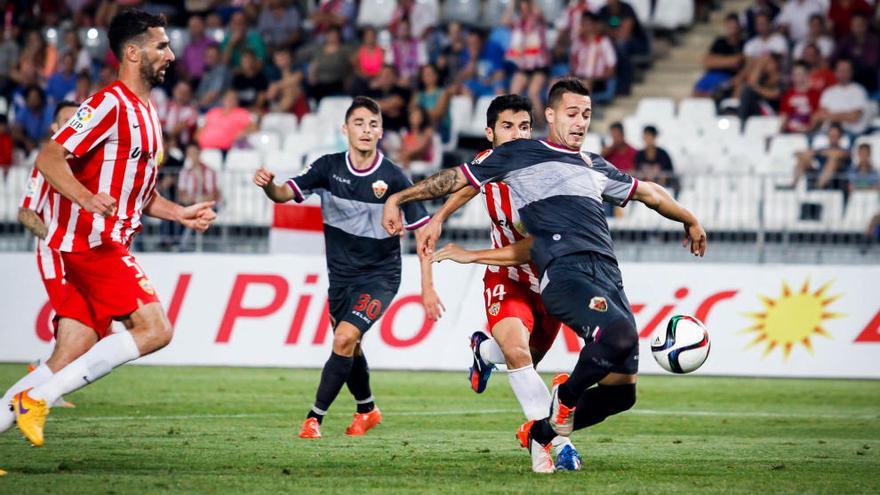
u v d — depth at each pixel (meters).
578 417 14.24
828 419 20.98
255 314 28.08
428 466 14.96
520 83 38.84
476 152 37.22
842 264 29.52
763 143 36.66
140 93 14.22
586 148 35.69
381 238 18.20
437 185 14.09
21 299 28.30
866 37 38.97
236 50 41.81
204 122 38.72
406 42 41.84
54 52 44.03
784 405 22.92
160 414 20.42
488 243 30.73
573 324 13.38
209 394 23.27
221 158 37.06
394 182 18.17
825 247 29.61
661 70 42.88
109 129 13.75
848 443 17.98
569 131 14.12
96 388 23.95
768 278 27.33
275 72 42.38
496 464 15.18
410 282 28.05
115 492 12.62
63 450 15.95
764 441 18.14
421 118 35.28
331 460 15.43
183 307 28.25
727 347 27.33
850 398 23.98
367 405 18.67
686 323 14.04
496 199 15.10
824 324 27.17
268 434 18.08
